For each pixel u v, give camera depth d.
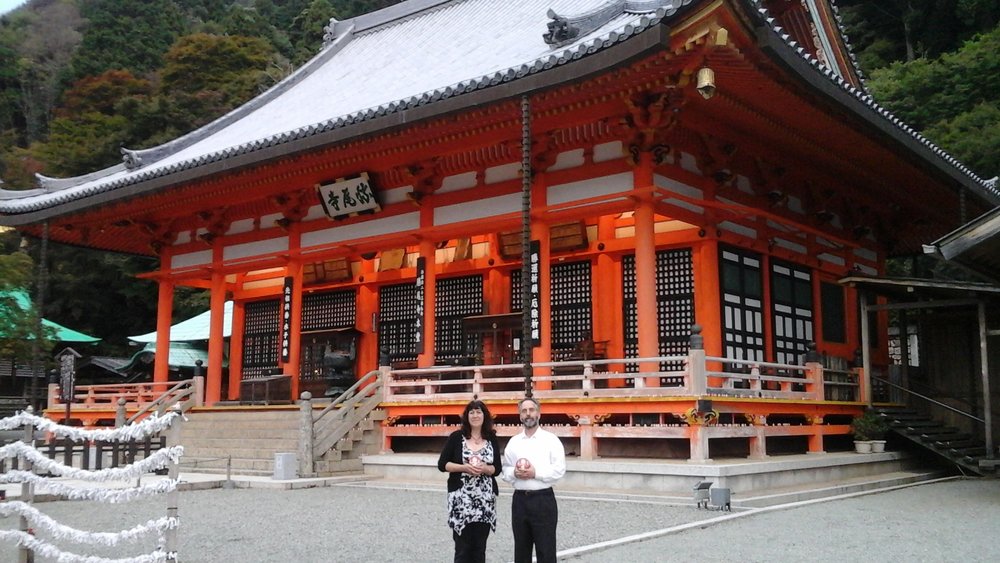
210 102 63.56
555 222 19.34
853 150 20.31
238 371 29.86
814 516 12.32
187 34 75.62
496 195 19.81
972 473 19.83
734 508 12.88
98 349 58.00
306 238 23.62
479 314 23.83
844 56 24.30
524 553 7.12
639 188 16.98
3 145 70.81
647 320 16.70
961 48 50.94
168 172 22.58
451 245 24.39
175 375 44.38
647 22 14.00
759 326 20.45
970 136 41.38
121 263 56.88
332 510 13.14
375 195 21.53
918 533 10.72
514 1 29.12
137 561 7.91
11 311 34.94
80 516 13.31
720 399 15.38
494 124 17.88
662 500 13.55
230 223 25.61
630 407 15.78
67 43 87.69
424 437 19.00
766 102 17.14
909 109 48.53
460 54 25.98
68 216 25.80
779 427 17.34
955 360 23.02
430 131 18.30
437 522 11.77
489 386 21.91
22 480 8.62
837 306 24.16
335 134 18.98
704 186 19.05
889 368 24.02
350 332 26.03
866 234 26.02
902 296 22.09
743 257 20.33
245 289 29.97
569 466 15.56
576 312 21.48
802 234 22.48
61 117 67.62
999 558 9.01
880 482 17.06
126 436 8.36
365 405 18.80
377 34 33.84
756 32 14.38
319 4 78.56
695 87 15.84
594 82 15.63
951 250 15.67
